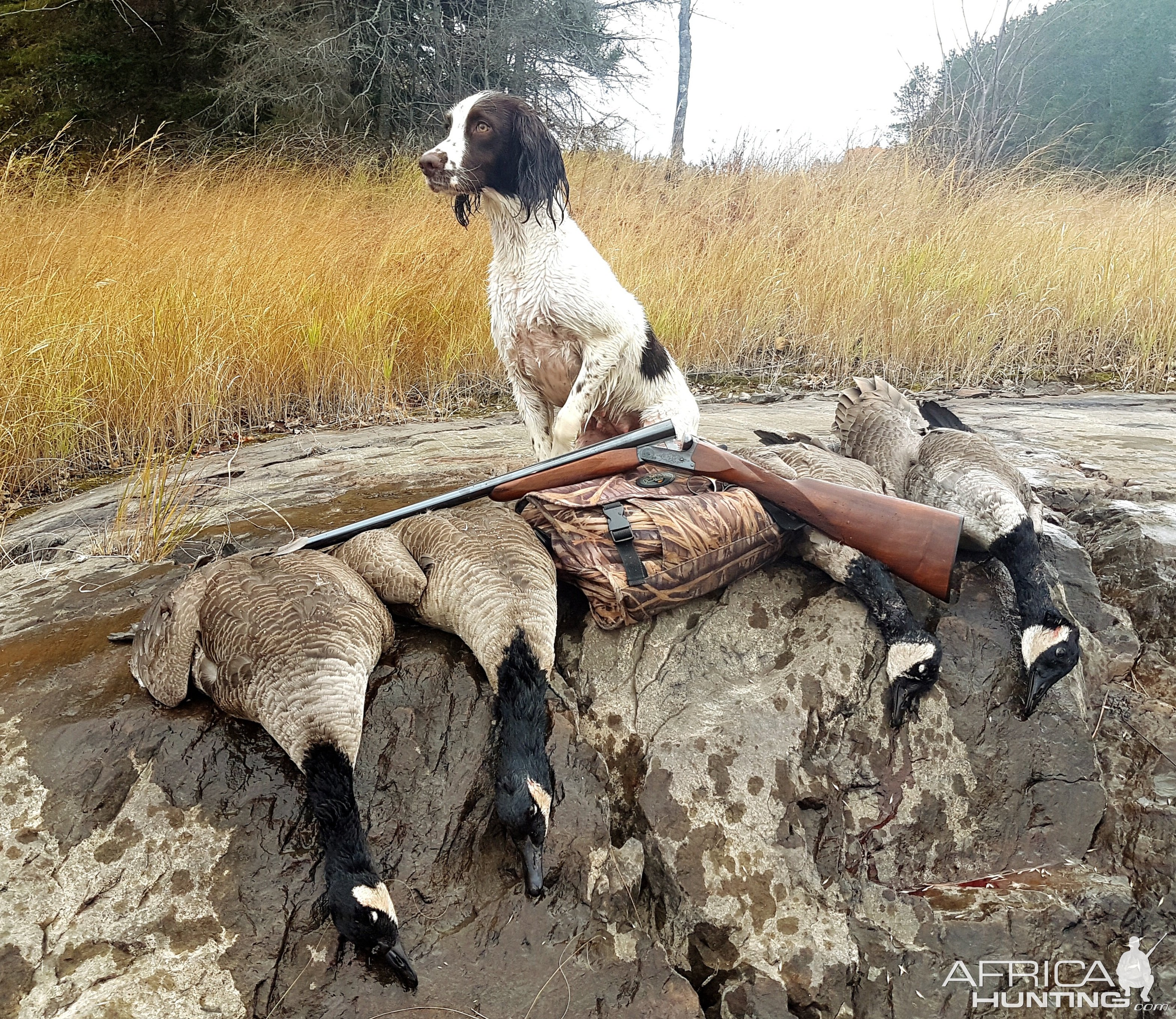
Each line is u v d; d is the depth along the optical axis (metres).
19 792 2.78
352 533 3.37
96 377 6.11
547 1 17.91
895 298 8.23
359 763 2.94
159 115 16.59
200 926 2.61
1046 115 17.27
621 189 10.77
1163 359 8.02
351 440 6.13
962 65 14.17
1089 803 3.46
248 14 16.52
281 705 2.66
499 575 3.06
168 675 2.88
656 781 3.21
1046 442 5.67
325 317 7.27
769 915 3.05
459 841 2.90
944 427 4.21
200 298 6.86
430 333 7.65
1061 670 3.34
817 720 3.39
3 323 5.95
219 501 4.77
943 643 3.59
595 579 3.37
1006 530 3.51
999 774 3.45
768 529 3.47
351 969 2.62
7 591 3.83
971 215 9.66
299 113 16.28
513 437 6.07
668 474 3.72
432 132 16.88
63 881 2.64
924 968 3.09
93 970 2.52
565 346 4.33
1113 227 9.73
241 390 6.73
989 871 3.40
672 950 3.05
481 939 2.76
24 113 16.17
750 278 8.64
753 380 7.86
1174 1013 3.12
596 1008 2.71
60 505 5.10
